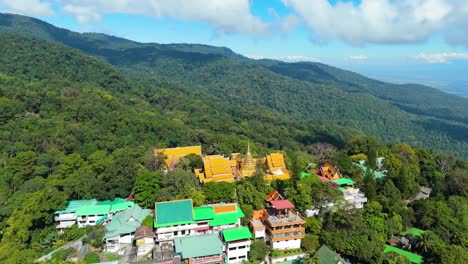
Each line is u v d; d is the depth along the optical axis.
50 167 121.25
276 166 111.44
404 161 135.25
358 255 78.94
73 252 75.56
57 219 88.62
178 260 71.75
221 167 103.50
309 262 71.00
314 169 120.12
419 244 85.62
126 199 96.56
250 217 85.06
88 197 95.06
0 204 93.44
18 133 138.75
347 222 85.00
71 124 159.12
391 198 106.31
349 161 116.62
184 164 111.94
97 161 113.50
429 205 101.81
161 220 78.06
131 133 175.75
